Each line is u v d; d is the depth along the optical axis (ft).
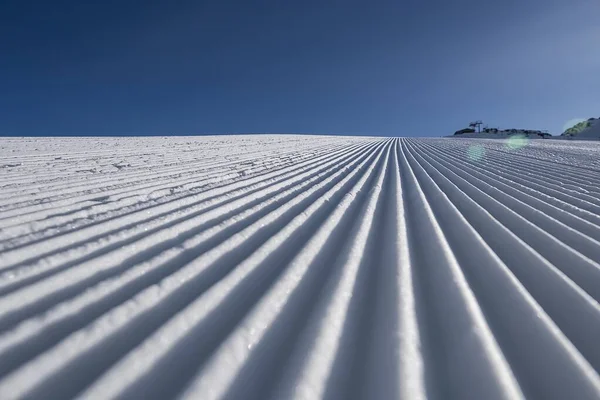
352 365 4.44
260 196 13.00
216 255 7.47
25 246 7.28
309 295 6.11
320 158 28.22
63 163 19.52
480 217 10.80
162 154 26.58
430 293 6.22
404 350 4.60
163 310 5.41
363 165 24.82
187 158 24.53
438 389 4.05
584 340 4.94
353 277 6.77
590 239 8.66
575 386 4.09
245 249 7.90
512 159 29.91
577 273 6.96
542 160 28.81
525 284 6.49
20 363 4.18
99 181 14.47
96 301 5.55
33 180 14.25
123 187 13.39
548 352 4.63
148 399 3.80
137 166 19.66
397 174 20.63
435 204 12.71
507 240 8.68
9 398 3.72
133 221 9.47
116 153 25.82
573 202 12.74
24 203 10.44
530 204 12.44
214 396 3.88
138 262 6.97
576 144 56.65
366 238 8.98
